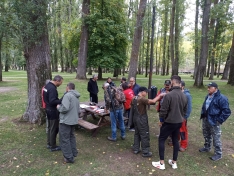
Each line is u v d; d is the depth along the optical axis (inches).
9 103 346.3
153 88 276.4
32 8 189.2
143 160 158.1
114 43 775.7
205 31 569.6
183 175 138.3
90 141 193.9
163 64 1418.6
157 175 137.1
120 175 135.8
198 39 800.9
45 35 223.1
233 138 210.8
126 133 219.0
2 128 216.8
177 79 141.3
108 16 770.2
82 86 575.8
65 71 1742.1
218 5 556.4
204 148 176.1
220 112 154.6
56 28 1487.5
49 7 217.0
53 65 1713.8
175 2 710.5
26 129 215.0
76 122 148.3
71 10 1123.9
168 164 152.7
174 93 137.4
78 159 156.5
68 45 868.0
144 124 160.1
